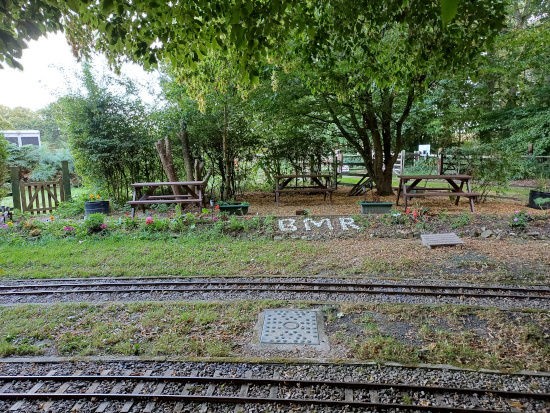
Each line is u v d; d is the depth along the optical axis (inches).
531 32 398.9
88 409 122.1
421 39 201.0
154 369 142.2
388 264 260.2
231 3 140.9
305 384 131.0
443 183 628.1
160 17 145.6
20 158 767.7
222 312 190.9
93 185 492.7
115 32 152.9
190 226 350.9
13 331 172.2
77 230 344.2
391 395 124.8
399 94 446.9
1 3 122.7
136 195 423.8
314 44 211.0
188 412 120.3
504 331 166.2
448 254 278.4
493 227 333.7
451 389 125.6
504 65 428.1
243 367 142.3
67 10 183.2
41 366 146.1
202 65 274.8
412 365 140.5
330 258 277.1
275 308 195.3
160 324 177.8
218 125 488.4
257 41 150.4
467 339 159.9
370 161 526.9
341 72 301.9
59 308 197.5
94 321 182.9
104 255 291.6
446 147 496.7
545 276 233.8
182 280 241.1
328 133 620.1
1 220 376.5
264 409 120.3
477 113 468.1
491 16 161.2
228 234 342.3
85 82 456.1
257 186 628.1
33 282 241.1
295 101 450.9
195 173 463.2
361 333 167.8
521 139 634.2
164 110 484.1
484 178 448.1
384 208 388.5
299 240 328.5
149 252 299.1
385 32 282.5
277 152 559.5
